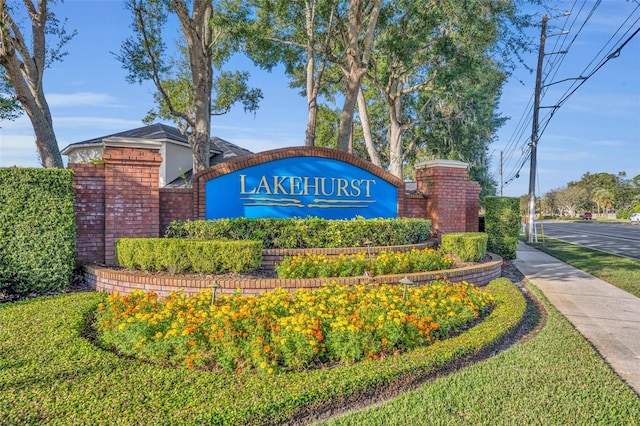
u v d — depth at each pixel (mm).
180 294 5664
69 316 5125
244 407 2998
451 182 11719
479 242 9219
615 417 3199
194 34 11195
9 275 6711
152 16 11781
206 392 3250
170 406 3002
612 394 3594
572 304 7355
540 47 20609
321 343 4273
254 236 8031
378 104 26328
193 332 4086
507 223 13328
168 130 20547
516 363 4293
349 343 4238
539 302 7598
